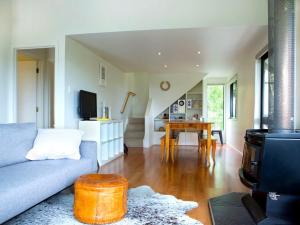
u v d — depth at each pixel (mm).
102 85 5676
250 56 4844
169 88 7516
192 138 7211
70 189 2668
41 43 4121
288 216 1908
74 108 4324
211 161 4633
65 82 4031
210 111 8203
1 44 4094
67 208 2191
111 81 6305
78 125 4430
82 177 2111
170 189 2854
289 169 1827
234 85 7027
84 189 1895
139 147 6582
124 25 3836
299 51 2641
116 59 5691
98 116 5418
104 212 1878
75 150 2494
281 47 1957
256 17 3500
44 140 2479
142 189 2791
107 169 3896
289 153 1796
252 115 4590
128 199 2455
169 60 5699
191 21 3650
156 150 6027
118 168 3973
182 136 7254
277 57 1977
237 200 2461
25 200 1613
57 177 1965
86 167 2471
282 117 1948
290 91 1938
